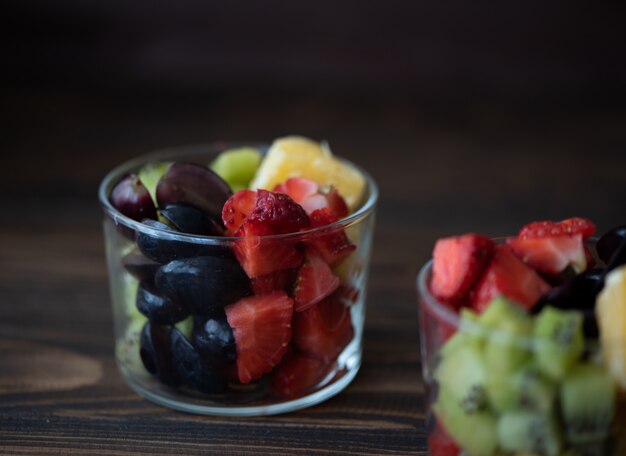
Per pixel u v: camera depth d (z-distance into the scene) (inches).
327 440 17.7
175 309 17.5
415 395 18.8
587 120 34.8
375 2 39.4
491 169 29.1
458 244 15.9
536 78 39.4
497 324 14.8
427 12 40.3
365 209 18.3
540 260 16.2
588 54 40.2
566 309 15.7
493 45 40.3
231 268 17.1
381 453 17.5
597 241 16.6
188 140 31.6
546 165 29.5
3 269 22.8
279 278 17.3
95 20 38.8
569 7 40.4
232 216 17.5
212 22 39.4
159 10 39.1
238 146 20.9
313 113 35.6
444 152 31.0
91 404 18.6
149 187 18.9
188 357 17.7
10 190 26.9
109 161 29.2
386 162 29.8
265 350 17.4
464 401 15.0
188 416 18.3
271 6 39.4
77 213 25.6
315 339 17.8
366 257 18.8
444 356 15.4
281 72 39.8
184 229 17.5
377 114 35.7
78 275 22.6
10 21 38.5
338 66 39.9
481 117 35.2
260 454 17.4
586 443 14.7
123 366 19.0
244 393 18.1
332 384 18.6
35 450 17.5
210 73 39.6
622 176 28.6
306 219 17.4
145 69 39.5
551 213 26.0
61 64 38.9
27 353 20.0
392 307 21.4
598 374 14.5
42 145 30.6
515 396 14.6
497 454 15.0
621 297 14.5
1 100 35.6
